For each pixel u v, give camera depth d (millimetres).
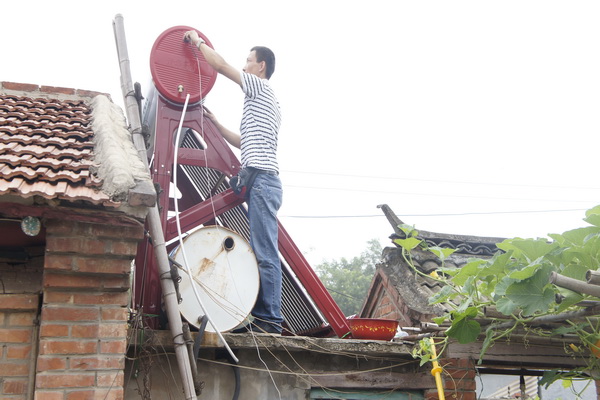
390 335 5707
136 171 4211
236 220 6746
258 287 5234
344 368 5609
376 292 7895
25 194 3680
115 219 3932
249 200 5625
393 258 7512
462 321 4867
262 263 5367
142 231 4008
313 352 5523
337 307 5988
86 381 3809
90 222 3898
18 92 6055
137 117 5215
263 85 5754
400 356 5703
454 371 5930
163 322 5078
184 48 5848
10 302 4070
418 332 5969
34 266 4219
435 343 5312
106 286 3953
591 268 4316
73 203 3861
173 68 5762
